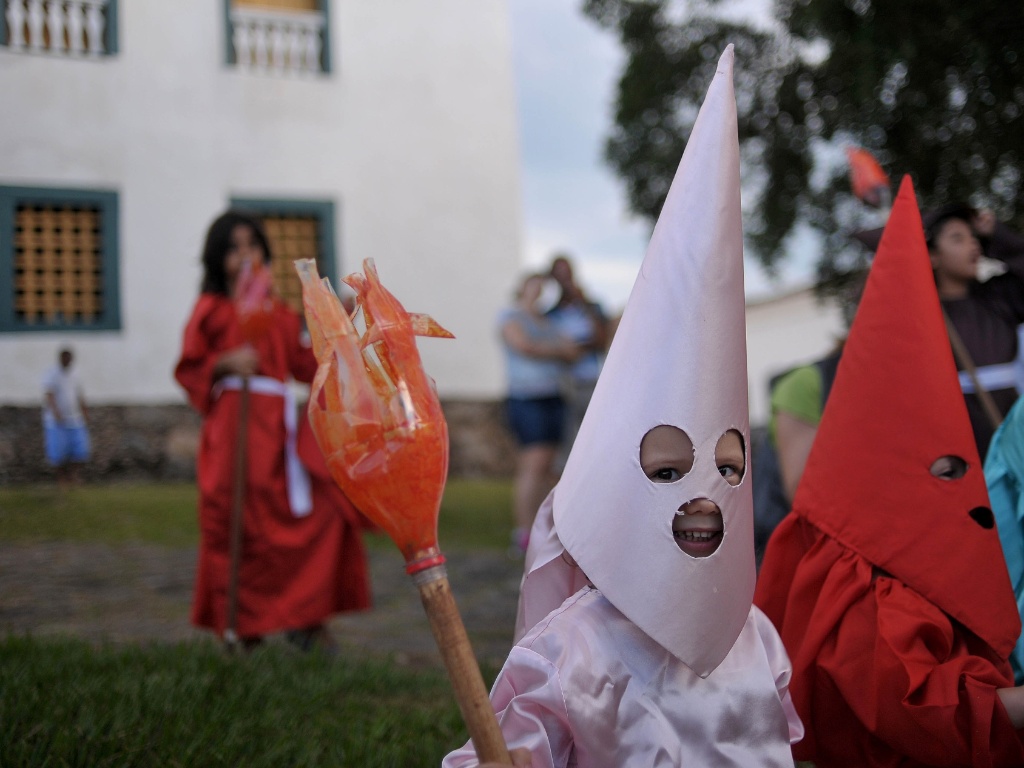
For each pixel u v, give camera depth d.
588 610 2.06
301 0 13.30
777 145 8.00
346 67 13.19
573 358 7.78
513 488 12.10
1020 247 3.81
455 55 13.64
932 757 2.30
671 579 1.89
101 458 11.74
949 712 2.24
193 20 12.43
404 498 1.60
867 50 6.36
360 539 4.73
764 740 2.05
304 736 3.20
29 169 11.74
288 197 12.85
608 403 1.99
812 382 3.47
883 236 2.61
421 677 4.19
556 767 1.94
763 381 24.86
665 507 1.90
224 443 4.56
